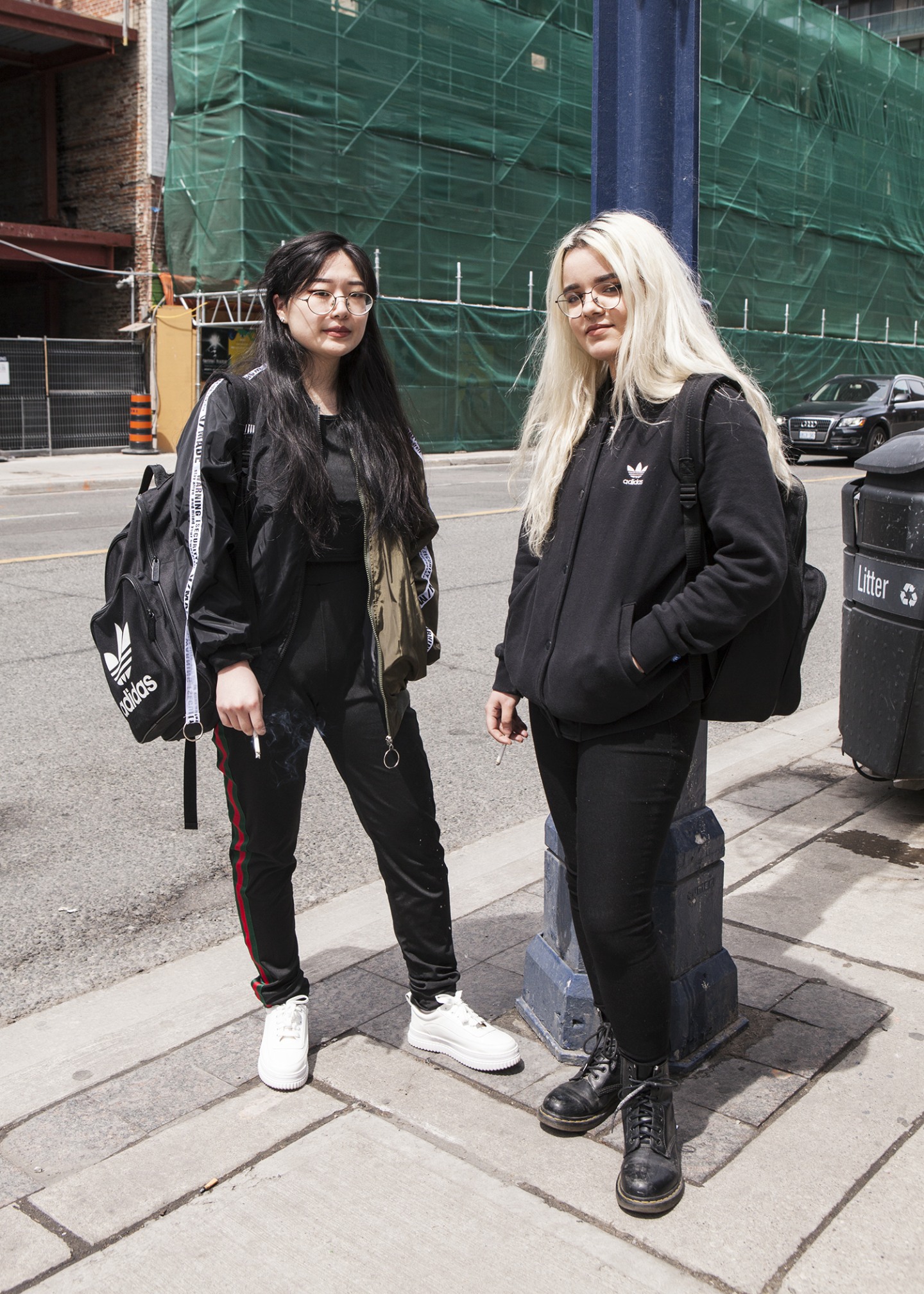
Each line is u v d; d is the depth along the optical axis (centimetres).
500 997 296
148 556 239
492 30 2206
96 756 507
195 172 1922
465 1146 236
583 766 218
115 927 356
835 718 574
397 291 2119
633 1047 221
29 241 1914
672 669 207
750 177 2788
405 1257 206
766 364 2883
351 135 2005
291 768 251
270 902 261
